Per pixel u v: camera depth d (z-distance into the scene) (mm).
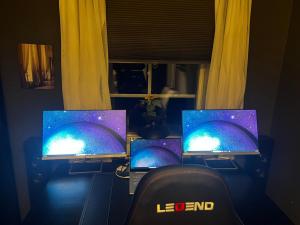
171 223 1039
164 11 2084
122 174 2004
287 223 1595
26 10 2035
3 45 2088
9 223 2266
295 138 2221
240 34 2150
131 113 2270
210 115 2102
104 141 2035
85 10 1990
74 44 2033
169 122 2477
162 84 2387
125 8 2047
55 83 2219
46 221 1522
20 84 2191
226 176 1994
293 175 2258
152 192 992
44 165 2109
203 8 2107
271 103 2477
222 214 1047
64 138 1990
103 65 2121
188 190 1002
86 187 1844
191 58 2217
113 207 1637
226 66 2201
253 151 2137
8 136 2270
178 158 2014
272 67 2377
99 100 2201
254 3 2188
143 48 2152
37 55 2135
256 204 1705
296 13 2180
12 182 2324
